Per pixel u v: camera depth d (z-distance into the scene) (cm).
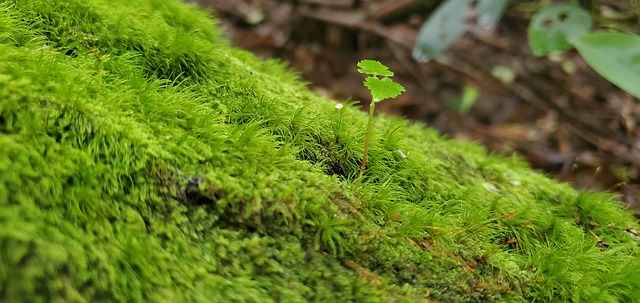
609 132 56
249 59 35
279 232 23
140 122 24
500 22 67
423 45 44
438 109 68
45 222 20
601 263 27
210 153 24
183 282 21
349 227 24
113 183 22
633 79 31
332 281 23
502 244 26
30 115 22
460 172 31
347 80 70
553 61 64
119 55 28
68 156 22
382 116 33
